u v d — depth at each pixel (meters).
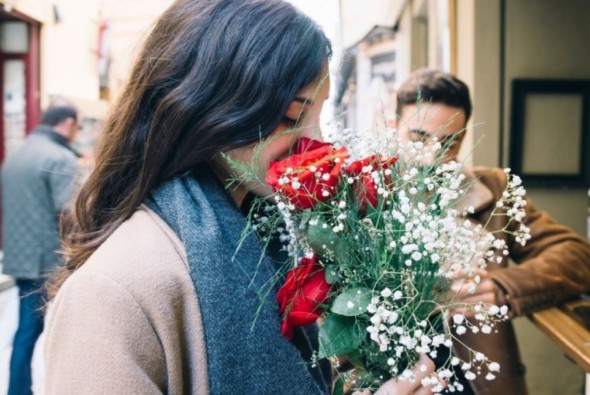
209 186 0.68
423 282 0.64
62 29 6.86
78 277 0.58
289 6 0.70
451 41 2.65
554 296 1.32
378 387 0.68
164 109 0.65
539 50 2.17
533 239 1.48
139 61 0.69
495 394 1.26
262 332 0.62
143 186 0.66
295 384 0.63
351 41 2.43
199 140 0.65
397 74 4.34
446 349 1.14
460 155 2.38
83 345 0.54
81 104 5.77
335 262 0.67
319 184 0.62
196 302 0.60
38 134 2.60
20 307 2.44
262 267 0.65
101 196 0.71
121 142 0.69
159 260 0.59
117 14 7.39
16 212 2.50
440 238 0.64
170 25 0.69
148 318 0.57
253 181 0.69
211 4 0.68
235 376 0.59
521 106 2.16
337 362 0.71
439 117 1.20
